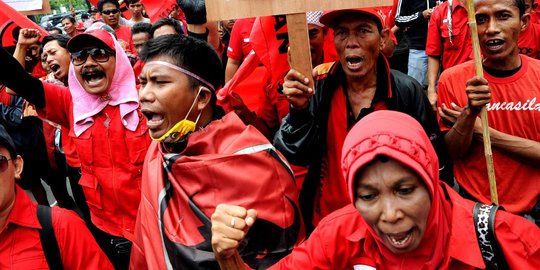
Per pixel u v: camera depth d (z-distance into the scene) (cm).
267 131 353
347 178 154
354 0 214
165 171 220
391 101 253
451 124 274
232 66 469
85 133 327
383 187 148
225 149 216
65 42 404
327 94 259
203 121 233
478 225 161
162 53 222
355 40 247
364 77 254
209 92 230
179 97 222
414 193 148
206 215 206
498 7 259
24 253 223
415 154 146
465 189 280
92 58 315
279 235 207
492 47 265
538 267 160
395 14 611
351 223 173
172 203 215
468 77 277
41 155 477
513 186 272
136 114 321
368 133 151
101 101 323
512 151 265
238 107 345
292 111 233
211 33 464
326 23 257
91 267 231
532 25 422
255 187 206
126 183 324
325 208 266
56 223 227
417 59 646
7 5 375
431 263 159
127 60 328
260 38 337
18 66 305
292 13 216
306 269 178
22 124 461
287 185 213
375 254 167
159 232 215
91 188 333
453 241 161
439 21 511
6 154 218
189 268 202
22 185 488
